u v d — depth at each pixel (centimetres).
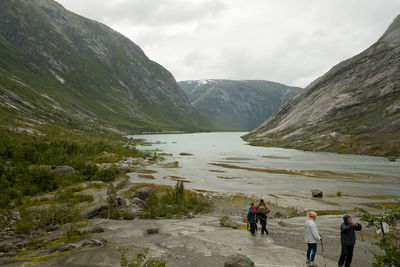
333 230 1794
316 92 19450
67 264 1080
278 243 1403
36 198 3023
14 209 2553
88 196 3045
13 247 1351
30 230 1728
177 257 1170
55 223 1944
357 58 18600
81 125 16450
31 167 4231
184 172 5784
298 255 1183
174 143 15962
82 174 4453
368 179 4791
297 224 2088
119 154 7512
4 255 1226
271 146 13400
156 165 6831
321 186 4303
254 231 1566
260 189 4147
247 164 7038
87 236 1585
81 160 5491
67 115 17875
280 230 1753
